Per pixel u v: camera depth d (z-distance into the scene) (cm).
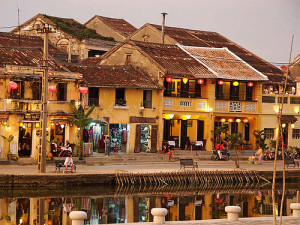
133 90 5378
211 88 5841
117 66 5616
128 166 4791
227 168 4869
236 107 6012
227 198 4016
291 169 5012
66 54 6506
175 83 5747
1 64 4688
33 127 4684
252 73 6166
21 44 6291
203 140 5822
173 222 2669
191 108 5750
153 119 5488
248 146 6162
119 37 7781
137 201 3753
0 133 4538
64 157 4688
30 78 4644
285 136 6391
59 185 3975
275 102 6253
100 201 3691
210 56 6344
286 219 2806
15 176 3894
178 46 6375
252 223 2686
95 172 4181
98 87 5162
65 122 4828
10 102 4556
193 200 3875
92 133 5159
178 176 4434
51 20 6994
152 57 5741
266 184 4794
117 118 5284
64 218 3173
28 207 3419
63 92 4875
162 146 5566
